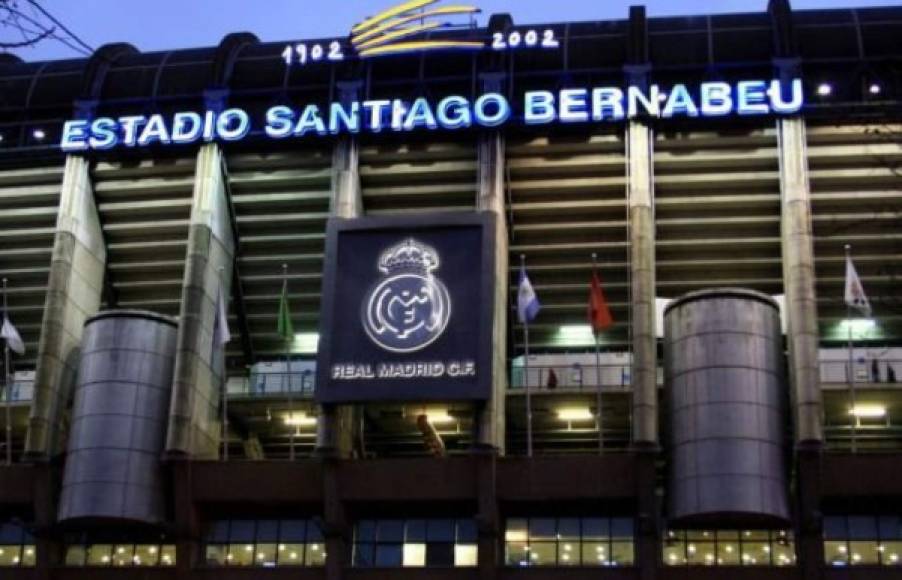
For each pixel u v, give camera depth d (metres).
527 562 47.34
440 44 50.78
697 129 49.62
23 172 53.38
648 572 44.75
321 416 47.69
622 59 50.75
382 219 49.69
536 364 51.78
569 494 46.06
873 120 45.03
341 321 48.59
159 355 49.88
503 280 50.19
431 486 46.72
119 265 54.53
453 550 47.94
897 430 50.97
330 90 51.81
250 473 47.81
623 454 46.19
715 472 44.47
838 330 51.25
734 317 46.28
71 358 51.69
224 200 52.44
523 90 50.78
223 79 52.47
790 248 47.94
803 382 46.09
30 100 54.25
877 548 46.38
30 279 54.72
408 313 48.34
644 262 48.28
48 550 48.69
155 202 53.16
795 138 48.81
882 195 49.12
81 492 47.41
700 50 50.31
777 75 49.41
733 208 50.06
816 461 44.97
